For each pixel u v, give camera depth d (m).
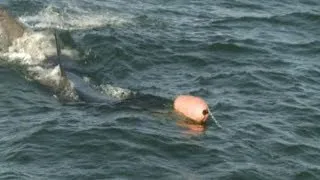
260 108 59.56
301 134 55.00
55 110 57.38
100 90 62.41
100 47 72.44
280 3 95.12
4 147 50.03
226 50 74.06
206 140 52.56
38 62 68.81
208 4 93.88
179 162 48.94
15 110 57.09
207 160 49.44
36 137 51.59
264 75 67.38
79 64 68.75
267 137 53.88
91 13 85.81
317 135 55.19
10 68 66.94
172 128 54.28
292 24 85.69
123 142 51.16
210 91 62.97
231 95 62.19
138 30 79.19
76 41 73.94
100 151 49.81
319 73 68.88
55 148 50.06
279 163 49.88
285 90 64.00
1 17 74.00
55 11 85.38
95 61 69.62
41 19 82.25
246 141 52.91
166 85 64.31
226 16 87.88
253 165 49.16
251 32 81.44
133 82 64.88
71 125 53.88
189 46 74.69
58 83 63.41
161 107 58.03
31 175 45.97
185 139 52.41
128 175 46.53
